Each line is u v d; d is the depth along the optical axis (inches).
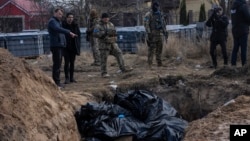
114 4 1027.3
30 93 221.6
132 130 261.4
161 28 430.6
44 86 251.9
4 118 181.5
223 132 190.4
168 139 259.4
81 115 270.5
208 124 205.5
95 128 260.7
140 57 533.3
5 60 230.5
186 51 520.1
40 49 685.9
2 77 210.8
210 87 345.1
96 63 511.5
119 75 410.0
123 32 673.6
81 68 488.1
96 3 953.5
